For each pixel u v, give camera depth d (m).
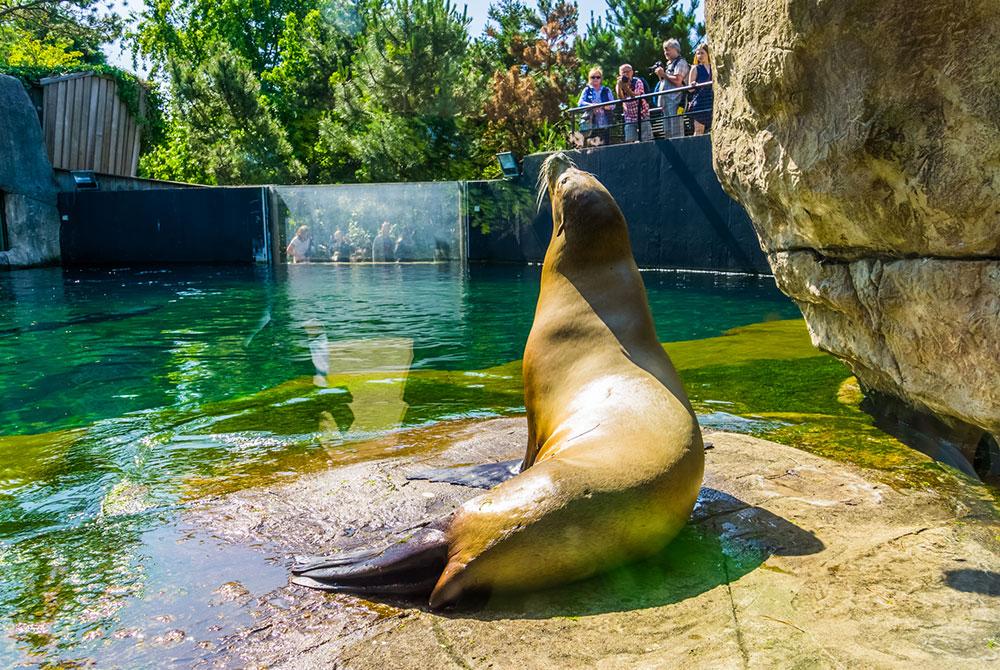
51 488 3.73
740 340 7.91
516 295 12.24
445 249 19.47
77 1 29.55
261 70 37.88
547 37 28.78
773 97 3.74
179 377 6.69
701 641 2.13
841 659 2.01
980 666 1.97
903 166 3.15
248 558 2.80
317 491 3.44
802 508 3.14
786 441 4.16
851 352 4.29
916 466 3.69
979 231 3.02
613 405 2.88
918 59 2.97
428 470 3.66
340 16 24.39
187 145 24.42
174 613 2.42
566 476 2.48
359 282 14.37
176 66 23.36
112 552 2.88
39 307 11.12
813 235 3.96
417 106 20.52
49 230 18.42
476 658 2.12
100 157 21.64
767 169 3.99
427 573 2.52
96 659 2.18
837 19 3.18
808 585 2.46
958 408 3.43
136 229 18.69
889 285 3.58
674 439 2.70
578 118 17.62
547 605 2.38
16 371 7.02
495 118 24.31
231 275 15.91
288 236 18.94
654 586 2.48
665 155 14.88
